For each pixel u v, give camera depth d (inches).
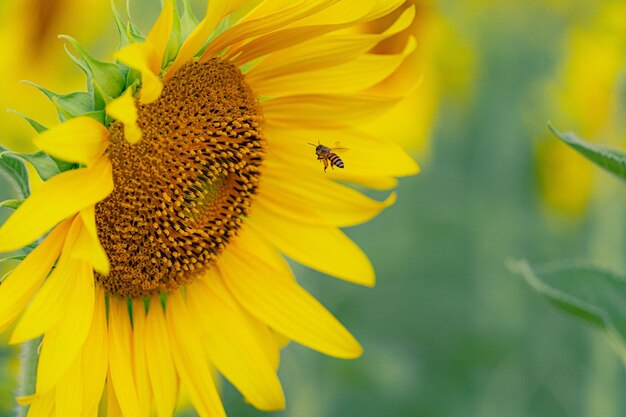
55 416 36.7
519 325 60.2
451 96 56.3
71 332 36.5
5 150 37.4
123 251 37.9
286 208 39.7
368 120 39.4
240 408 51.2
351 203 39.8
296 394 49.7
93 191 36.6
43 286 36.4
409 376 55.4
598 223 50.2
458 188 66.4
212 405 38.8
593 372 49.4
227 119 38.2
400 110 51.8
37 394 36.2
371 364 52.9
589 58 55.1
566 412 58.7
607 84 54.4
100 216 37.6
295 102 39.3
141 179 37.6
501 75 64.1
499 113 63.7
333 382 52.9
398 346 58.4
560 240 62.7
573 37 56.1
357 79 39.1
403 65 52.2
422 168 62.7
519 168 63.3
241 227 39.3
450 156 66.7
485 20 62.1
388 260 63.0
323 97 39.3
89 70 37.0
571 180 60.0
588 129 56.1
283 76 39.0
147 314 38.8
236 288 39.4
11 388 40.0
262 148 38.8
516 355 58.7
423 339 60.0
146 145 37.6
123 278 38.0
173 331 38.8
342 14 37.7
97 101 36.9
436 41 53.1
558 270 38.7
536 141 61.3
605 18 54.4
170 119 37.8
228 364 39.0
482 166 64.7
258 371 39.1
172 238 38.1
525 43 64.6
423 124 52.0
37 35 45.5
